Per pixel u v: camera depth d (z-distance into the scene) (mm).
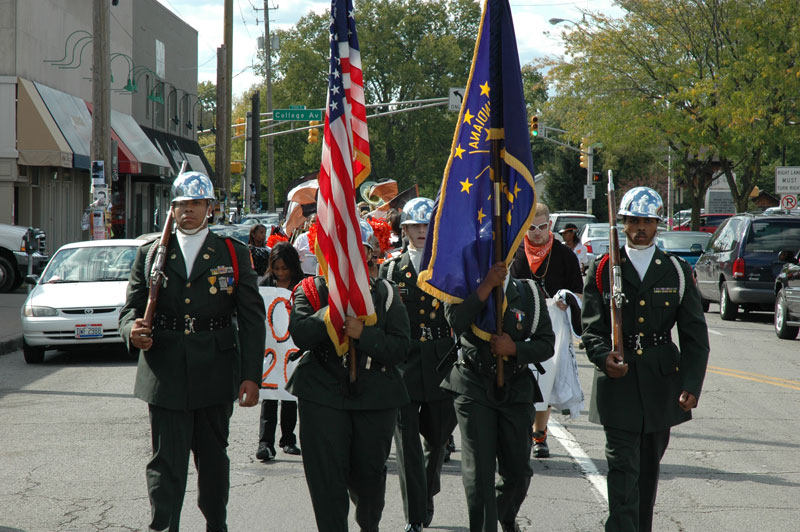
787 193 38125
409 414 7012
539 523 7277
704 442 10156
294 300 6105
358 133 6523
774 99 36844
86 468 8945
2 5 30125
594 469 8953
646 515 6227
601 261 6191
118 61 42469
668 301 6039
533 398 6258
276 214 40125
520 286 6375
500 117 6477
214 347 6258
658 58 40719
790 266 19656
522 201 6398
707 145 39438
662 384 6039
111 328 15875
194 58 57781
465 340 6289
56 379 14344
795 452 9711
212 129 59656
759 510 7641
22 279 27984
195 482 8500
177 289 6227
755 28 36219
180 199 6262
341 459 5820
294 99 78750
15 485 8344
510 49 6461
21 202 31938
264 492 8172
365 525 6094
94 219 23188
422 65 78625
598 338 6098
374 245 6691
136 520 7344
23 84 30469
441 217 6516
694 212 43875
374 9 79125
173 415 6164
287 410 9633
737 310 23828
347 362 5836
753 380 14391
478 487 6059
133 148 40719
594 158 81125
